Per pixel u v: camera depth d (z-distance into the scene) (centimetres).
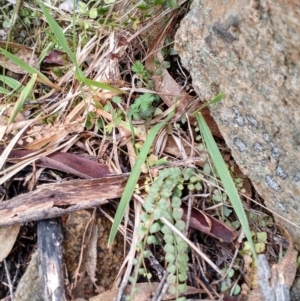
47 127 28
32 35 34
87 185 25
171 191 24
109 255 25
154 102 28
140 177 26
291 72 20
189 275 24
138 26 30
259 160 24
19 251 26
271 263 24
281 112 22
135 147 27
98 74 30
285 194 24
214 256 25
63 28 34
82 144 28
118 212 24
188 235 25
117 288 24
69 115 28
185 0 29
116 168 26
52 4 34
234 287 24
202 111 27
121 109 28
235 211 24
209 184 25
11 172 26
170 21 29
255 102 22
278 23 20
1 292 25
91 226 25
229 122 24
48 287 23
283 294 23
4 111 29
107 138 27
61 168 27
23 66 28
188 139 27
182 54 25
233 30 22
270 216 25
